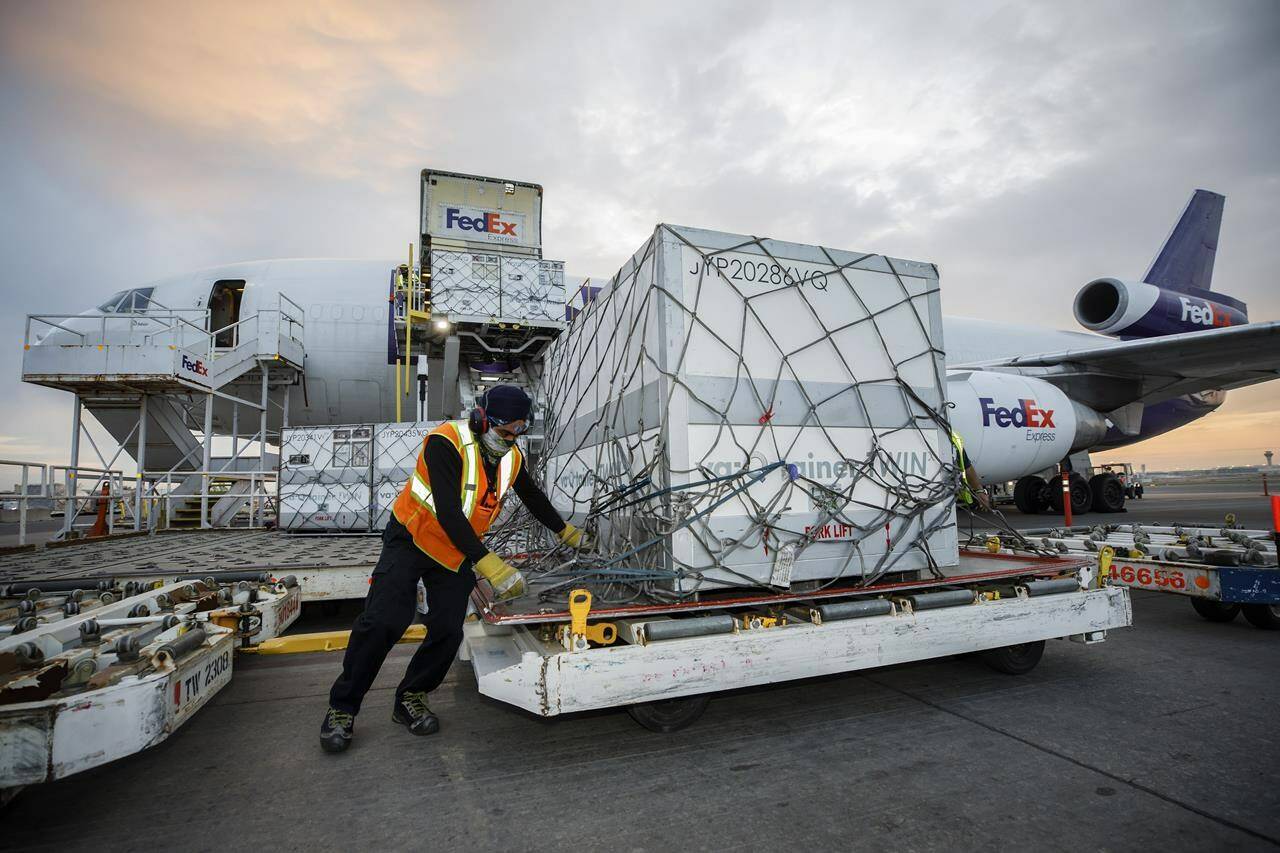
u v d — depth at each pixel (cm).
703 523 251
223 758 244
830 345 285
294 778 226
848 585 296
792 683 326
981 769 225
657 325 254
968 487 381
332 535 794
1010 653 329
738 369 264
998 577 301
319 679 349
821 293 286
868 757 237
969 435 752
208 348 985
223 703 309
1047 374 1036
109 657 222
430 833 187
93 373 843
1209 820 189
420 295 1031
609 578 263
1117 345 945
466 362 1161
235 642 326
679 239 259
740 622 248
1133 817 191
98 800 211
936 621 271
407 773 229
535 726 273
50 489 773
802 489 271
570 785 218
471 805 205
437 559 246
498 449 247
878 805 201
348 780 224
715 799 206
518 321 1023
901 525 291
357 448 827
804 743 251
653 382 259
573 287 1267
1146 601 544
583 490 357
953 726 266
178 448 1079
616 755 242
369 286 1212
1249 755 234
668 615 255
